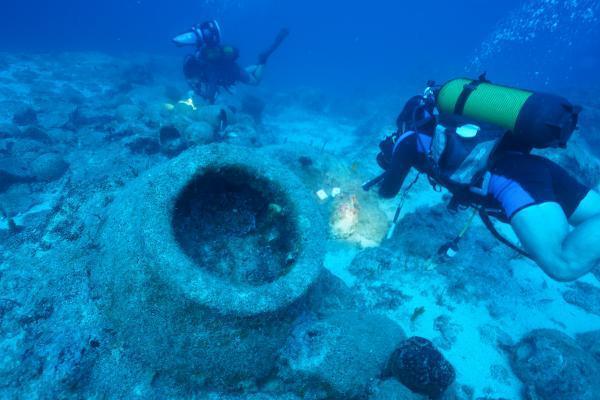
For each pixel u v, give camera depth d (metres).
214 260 2.74
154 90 13.42
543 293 4.36
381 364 2.81
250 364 2.46
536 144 2.15
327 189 4.86
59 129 7.49
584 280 4.71
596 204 2.20
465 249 4.52
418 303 3.95
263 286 2.33
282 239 2.80
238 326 2.29
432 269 4.25
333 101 17.38
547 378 3.23
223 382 2.46
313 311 3.12
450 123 2.46
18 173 5.48
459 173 2.31
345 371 2.58
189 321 2.23
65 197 3.56
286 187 2.77
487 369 3.48
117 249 2.47
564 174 2.27
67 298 2.63
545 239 1.89
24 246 3.10
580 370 3.17
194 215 2.74
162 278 2.16
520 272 4.57
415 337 2.83
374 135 8.76
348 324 2.94
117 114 7.68
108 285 2.53
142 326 2.34
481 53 44.97
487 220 2.44
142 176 2.90
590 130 11.09
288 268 2.54
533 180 2.05
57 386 2.30
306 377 2.56
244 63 31.75
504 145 2.25
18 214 5.03
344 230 4.67
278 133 12.41
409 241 4.46
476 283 4.13
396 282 4.13
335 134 13.16
